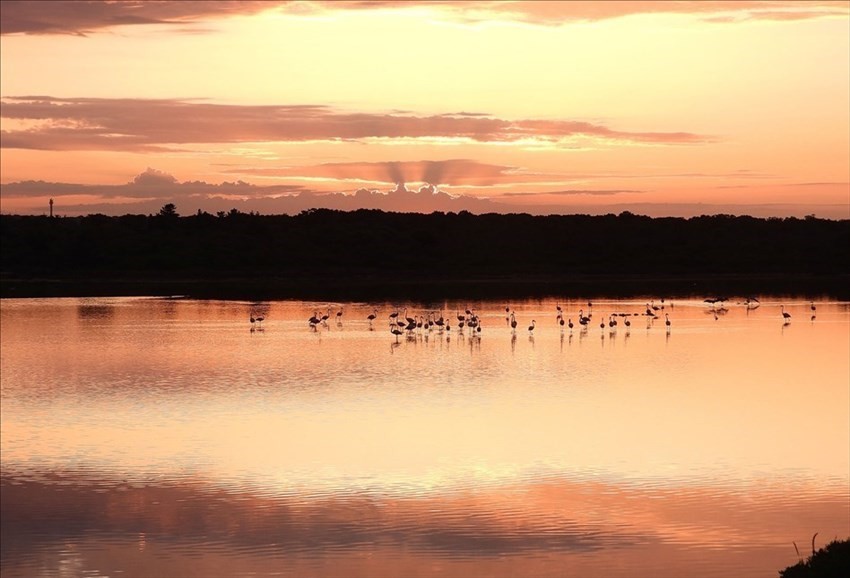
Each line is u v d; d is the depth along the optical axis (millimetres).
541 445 42500
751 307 114750
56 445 43594
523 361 69812
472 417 48688
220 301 123438
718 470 38062
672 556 28984
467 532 31297
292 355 73375
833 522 31719
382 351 75688
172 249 173875
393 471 38312
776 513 32625
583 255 183750
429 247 184625
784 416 49188
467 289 144750
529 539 30531
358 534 31203
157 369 66875
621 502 33969
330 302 122438
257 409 51406
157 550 30047
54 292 137250
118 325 95312
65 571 28922
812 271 175500
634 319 100188
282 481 37250
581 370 65375
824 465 38812
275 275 165375
